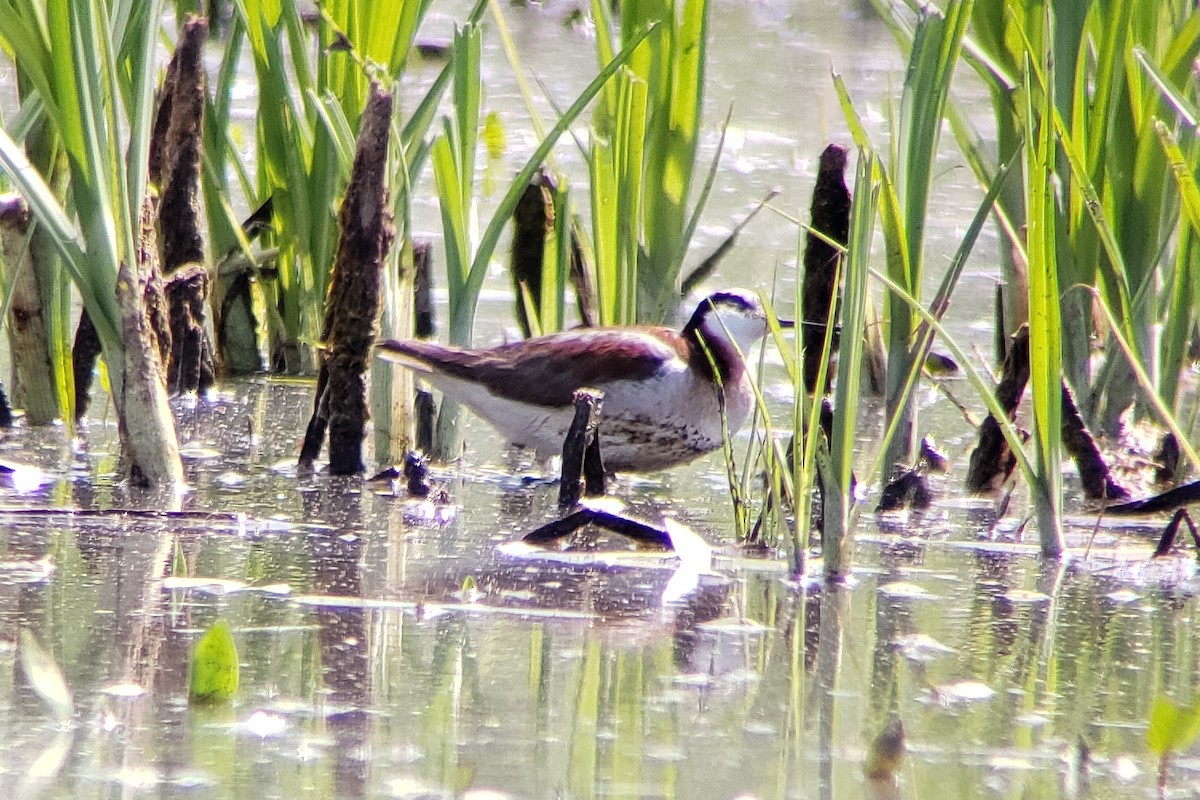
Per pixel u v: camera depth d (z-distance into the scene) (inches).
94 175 376.8
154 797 225.3
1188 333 442.6
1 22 361.1
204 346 493.0
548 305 493.4
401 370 428.1
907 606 322.0
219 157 495.2
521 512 386.3
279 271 516.1
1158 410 368.8
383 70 432.8
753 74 949.8
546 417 412.8
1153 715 249.8
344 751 242.8
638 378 410.0
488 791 231.5
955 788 238.5
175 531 354.6
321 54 471.2
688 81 495.2
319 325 478.0
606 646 292.7
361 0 454.6
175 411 472.7
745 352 437.4
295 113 459.2
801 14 1132.5
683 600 320.8
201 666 257.4
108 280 383.2
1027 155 355.9
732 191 721.6
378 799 227.6
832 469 339.9
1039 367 354.9
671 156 499.8
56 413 454.6
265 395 496.7
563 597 321.1
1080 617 317.7
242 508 377.4
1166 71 435.5
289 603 309.0
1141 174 445.7
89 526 354.3
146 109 386.9
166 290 478.9
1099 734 260.1
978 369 540.7
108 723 248.8
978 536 377.7
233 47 494.9
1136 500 398.3
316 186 467.8
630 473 439.5
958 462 447.2
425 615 305.7
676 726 257.9
